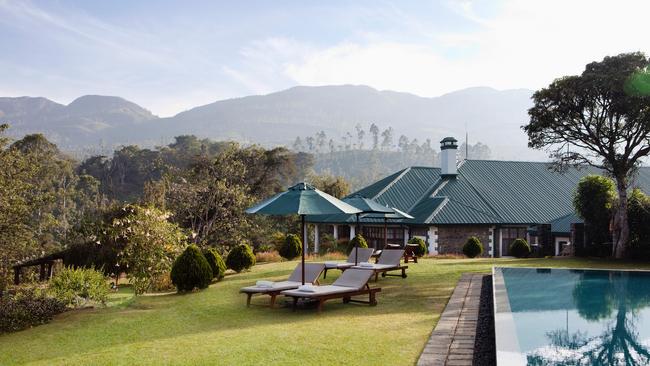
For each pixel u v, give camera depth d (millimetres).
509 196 40938
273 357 7973
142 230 17984
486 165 45250
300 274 14195
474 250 29594
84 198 78438
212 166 44844
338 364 7535
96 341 10125
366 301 12906
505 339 8562
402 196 40469
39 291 15312
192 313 12289
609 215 25281
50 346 9992
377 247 37906
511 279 16703
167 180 36562
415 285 15312
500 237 37094
